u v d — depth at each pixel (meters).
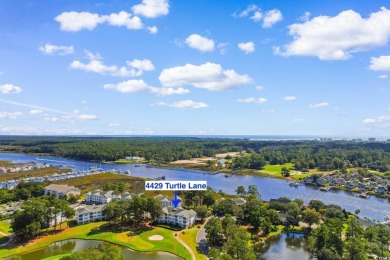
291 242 160.12
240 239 134.25
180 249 145.62
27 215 155.62
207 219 192.88
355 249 131.00
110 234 163.75
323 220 192.75
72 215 177.62
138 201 178.62
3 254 138.00
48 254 139.75
